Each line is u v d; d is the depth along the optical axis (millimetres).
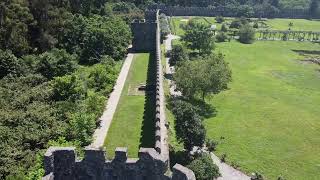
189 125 53281
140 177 29719
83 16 114875
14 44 85750
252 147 63188
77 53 99938
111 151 54000
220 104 81875
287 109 81375
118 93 79688
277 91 93750
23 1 94750
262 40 158375
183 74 77688
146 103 73750
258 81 101312
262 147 63531
